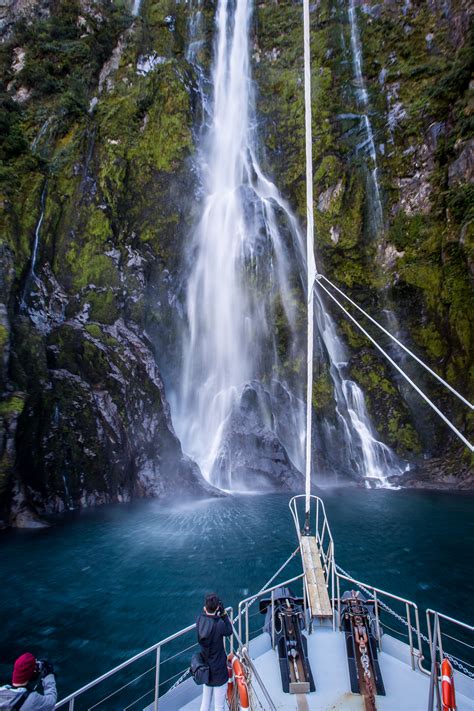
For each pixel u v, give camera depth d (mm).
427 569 15906
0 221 26406
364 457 34406
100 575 15188
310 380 9555
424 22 39250
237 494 27500
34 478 22766
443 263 33719
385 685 6664
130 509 23531
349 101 40656
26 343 24375
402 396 36125
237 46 46812
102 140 36688
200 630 5785
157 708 6270
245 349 37531
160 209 37438
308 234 9906
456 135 33750
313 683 6414
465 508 24078
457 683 6922
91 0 44062
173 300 36406
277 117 43750
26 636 11617
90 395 26031
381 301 37406
